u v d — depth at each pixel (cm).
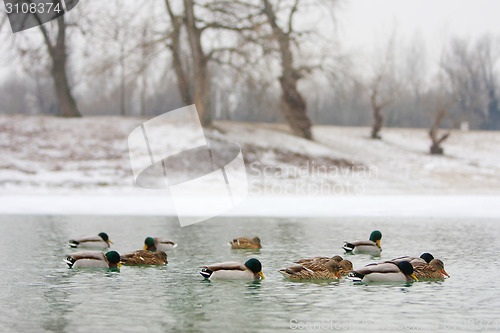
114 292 936
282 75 4594
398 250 1364
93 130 4641
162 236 1642
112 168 3894
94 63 4572
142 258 1177
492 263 1183
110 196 3206
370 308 829
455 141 5856
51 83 7175
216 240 1558
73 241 1405
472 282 1006
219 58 4356
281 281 1023
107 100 7550
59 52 4944
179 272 1107
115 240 1555
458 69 7500
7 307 838
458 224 1908
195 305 850
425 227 1827
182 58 4506
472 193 3600
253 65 4194
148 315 793
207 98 4406
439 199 3047
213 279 1034
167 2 4403
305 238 1576
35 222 1998
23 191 3353
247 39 4156
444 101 7238
